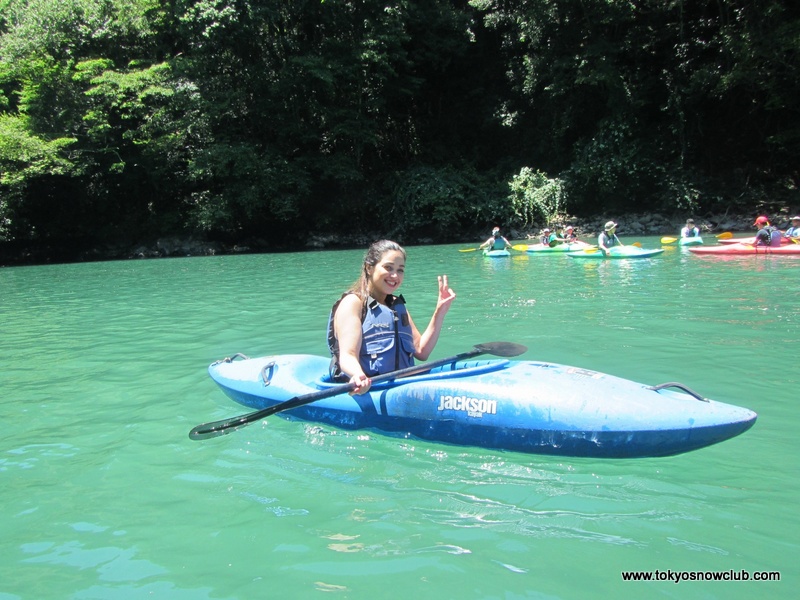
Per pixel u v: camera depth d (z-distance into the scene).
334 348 3.53
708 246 14.16
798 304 6.78
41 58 20.19
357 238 23.00
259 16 20.02
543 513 2.47
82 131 20.66
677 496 2.59
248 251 21.92
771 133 21.28
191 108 20.75
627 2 20.48
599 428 2.89
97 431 3.59
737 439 3.16
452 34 24.36
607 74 20.67
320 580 2.07
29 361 5.43
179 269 15.05
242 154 20.56
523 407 3.05
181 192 22.95
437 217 21.77
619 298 7.63
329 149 23.67
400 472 2.90
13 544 2.36
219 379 4.14
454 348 5.30
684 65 20.91
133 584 2.08
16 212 20.50
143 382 4.61
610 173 21.09
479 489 2.70
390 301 3.56
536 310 7.00
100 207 22.30
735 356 4.75
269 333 6.33
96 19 20.66
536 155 24.20
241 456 3.14
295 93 21.92
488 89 25.67
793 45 17.97
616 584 2.00
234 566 2.17
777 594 1.93
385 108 23.92
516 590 1.98
